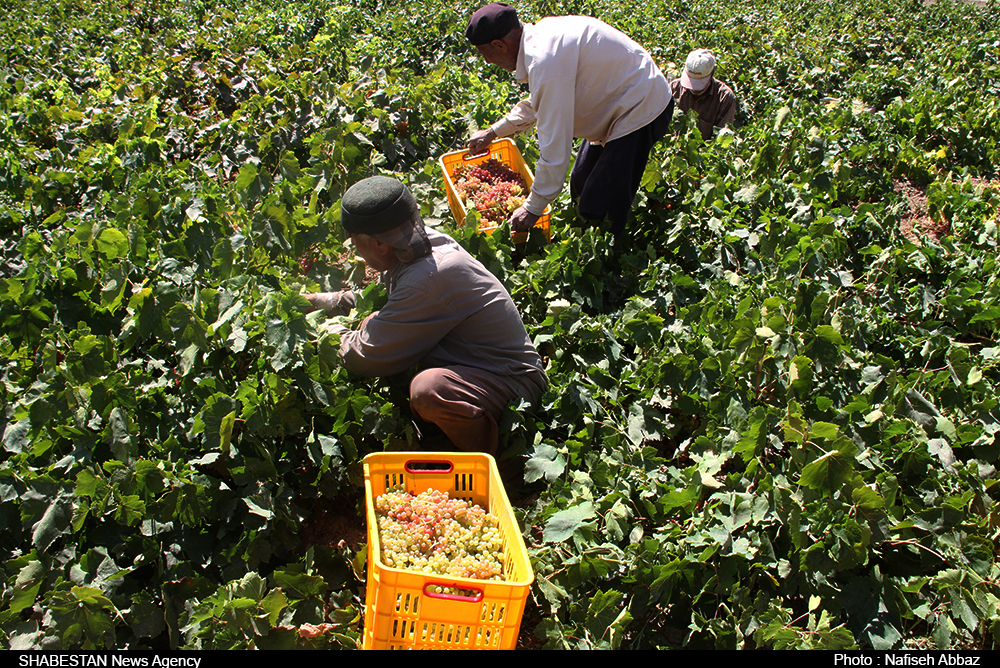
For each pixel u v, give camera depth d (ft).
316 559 9.55
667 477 11.03
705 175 18.57
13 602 8.34
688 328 13.60
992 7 57.93
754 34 39.14
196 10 35.81
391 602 7.57
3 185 16.29
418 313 10.44
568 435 11.60
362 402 10.48
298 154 19.75
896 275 16.80
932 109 27.27
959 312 15.26
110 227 12.31
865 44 39.68
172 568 9.01
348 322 11.57
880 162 24.36
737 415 11.34
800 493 9.95
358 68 26.08
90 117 20.95
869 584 9.48
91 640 8.11
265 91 23.99
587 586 9.53
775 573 9.73
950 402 12.89
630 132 14.56
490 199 15.55
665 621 9.52
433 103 22.76
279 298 10.40
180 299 11.04
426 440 11.89
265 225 13.39
